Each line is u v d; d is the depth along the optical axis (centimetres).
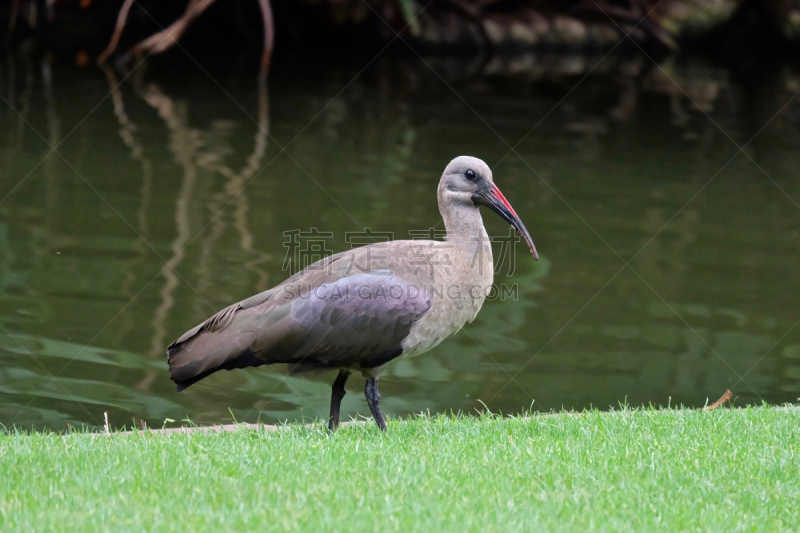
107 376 1085
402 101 2764
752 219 1828
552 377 1159
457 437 779
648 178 2088
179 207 1706
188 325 1216
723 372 1188
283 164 2039
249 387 1116
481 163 872
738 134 2547
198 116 2442
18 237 1503
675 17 3619
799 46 3606
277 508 554
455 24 3525
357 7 3350
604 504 587
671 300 1425
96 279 1352
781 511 594
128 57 3112
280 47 3519
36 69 2894
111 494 567
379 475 626
